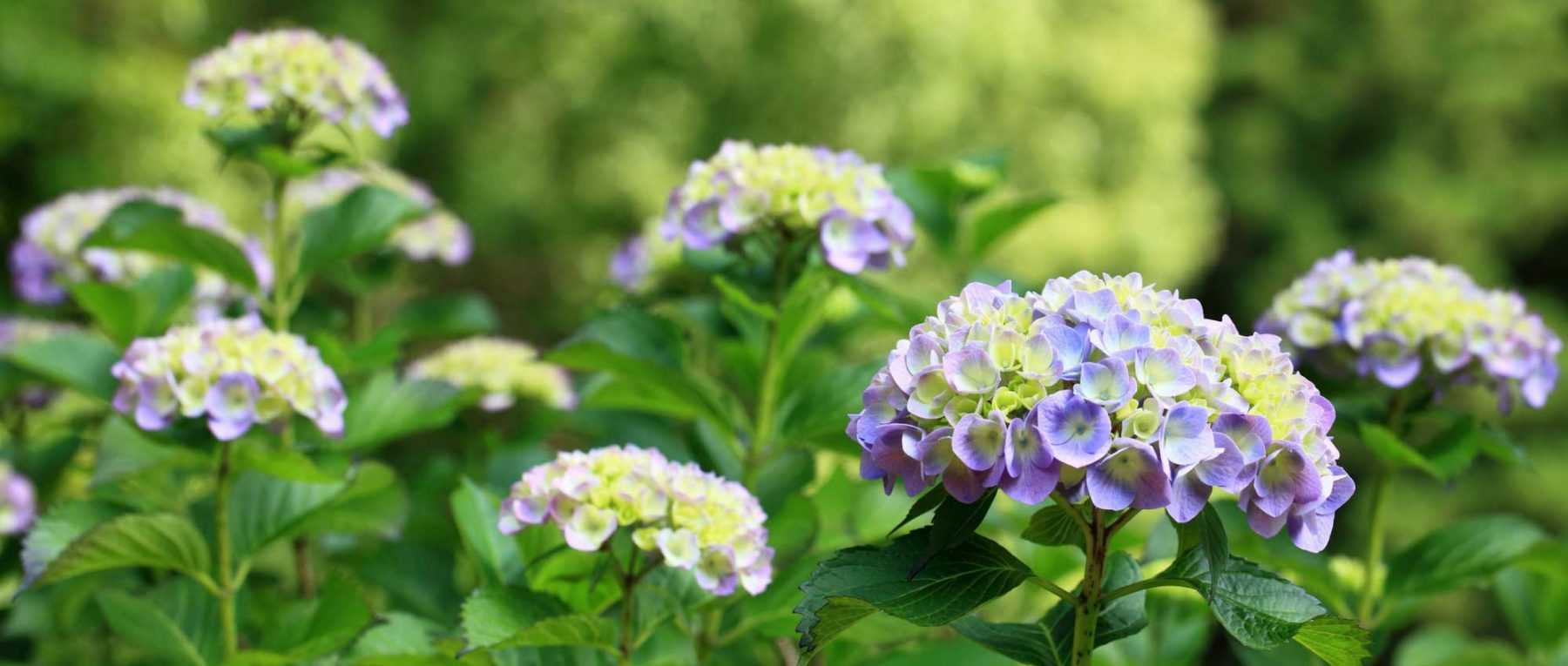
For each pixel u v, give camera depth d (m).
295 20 5.81
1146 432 0.91
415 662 1.12
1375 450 1.30
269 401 1.19
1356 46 7.78
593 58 5.57
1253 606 0.94
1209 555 0.93
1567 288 7.75
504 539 1.19
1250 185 7.79
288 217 1.67
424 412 1.31
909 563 0.96
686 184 1.30
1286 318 1.33
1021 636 1.01
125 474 1.23
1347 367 1.31
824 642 0.96
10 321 1.73
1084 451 0.91
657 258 1.66
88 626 1.42
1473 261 7.46
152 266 1.66
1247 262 7.93
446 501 1.43
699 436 1.40
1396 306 1.29
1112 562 1.04
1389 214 7.57
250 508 1.26
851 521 1.33
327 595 1.20
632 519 1.09
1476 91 7.44
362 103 1.39
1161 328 0.95
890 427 0.94
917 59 5.30
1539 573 1.45
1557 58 7.44
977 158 1.57
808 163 1.27
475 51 5.65
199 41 5.60
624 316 1.33
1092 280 0.97
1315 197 7.78
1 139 4.24
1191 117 7.07
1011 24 5.48
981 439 0.92
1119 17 6.14
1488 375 1.30
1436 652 1.52
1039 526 1.00
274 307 1.45
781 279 1.30
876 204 1.29
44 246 1.64
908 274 4.43
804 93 5.40
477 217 5.69
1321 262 1.35
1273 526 0.93
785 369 1.39
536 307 6.10
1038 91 5.71
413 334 1.70
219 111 1.37
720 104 5.57
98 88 4.29
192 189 4.45
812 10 5.23
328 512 1.26
